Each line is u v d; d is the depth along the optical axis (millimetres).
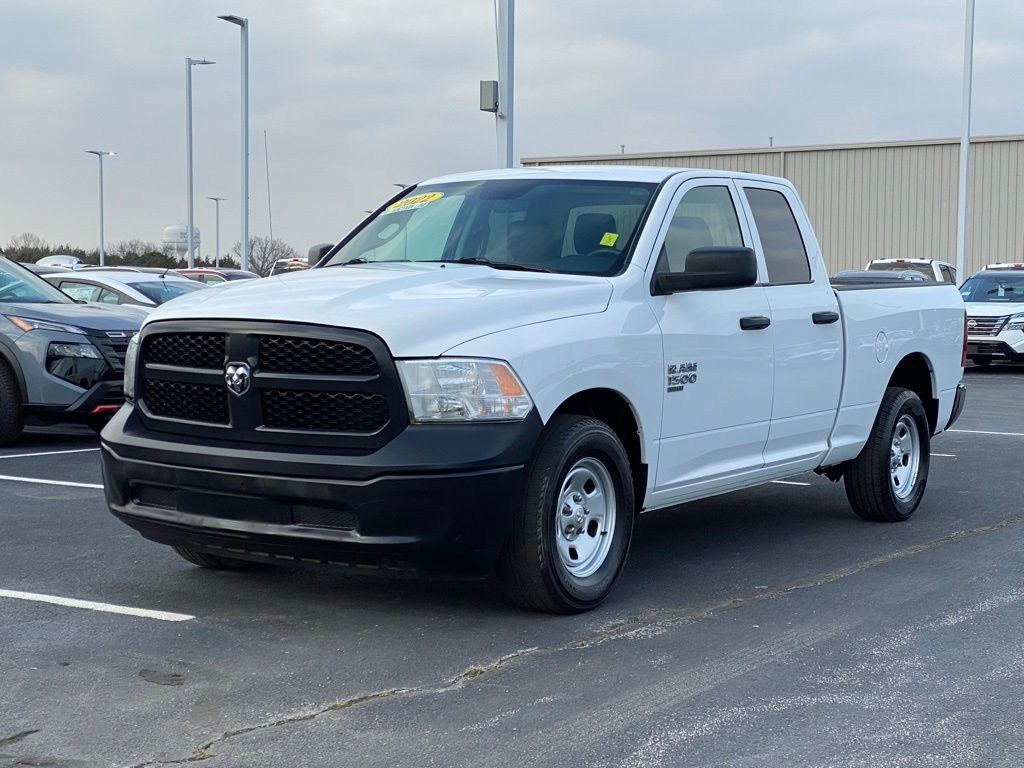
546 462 5352
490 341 5219
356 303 5320
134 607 5711
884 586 6281
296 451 5164
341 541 5082
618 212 6391
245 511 5273
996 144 39344
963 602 5949
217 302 5551
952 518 8281
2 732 4113
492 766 3850
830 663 4941
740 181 7066
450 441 5055
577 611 5641
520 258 6305
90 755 3918
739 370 6551
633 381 5824
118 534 7344
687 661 4953
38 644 5109
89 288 15195
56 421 11227
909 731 4188
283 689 4566
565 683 4664
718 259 6062
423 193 7191
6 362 10922
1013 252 39344
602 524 5770
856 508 8086
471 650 5074
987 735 4156
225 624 5434
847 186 42000
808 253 7406
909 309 8211
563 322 5543
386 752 3957
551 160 47219
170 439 5496
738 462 6723
